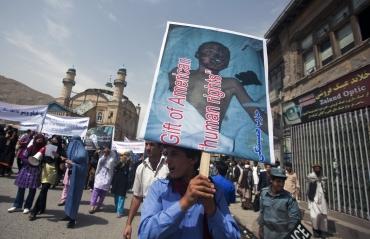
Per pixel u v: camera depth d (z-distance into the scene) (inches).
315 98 387.5
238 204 466.3
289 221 140.6
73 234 208.1
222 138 72.2
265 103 81.0
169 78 78.2
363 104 298.4
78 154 235.3
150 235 60.2
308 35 469.4
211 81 79.9
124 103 2384.4
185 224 65.1
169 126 71.6
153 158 151.2
